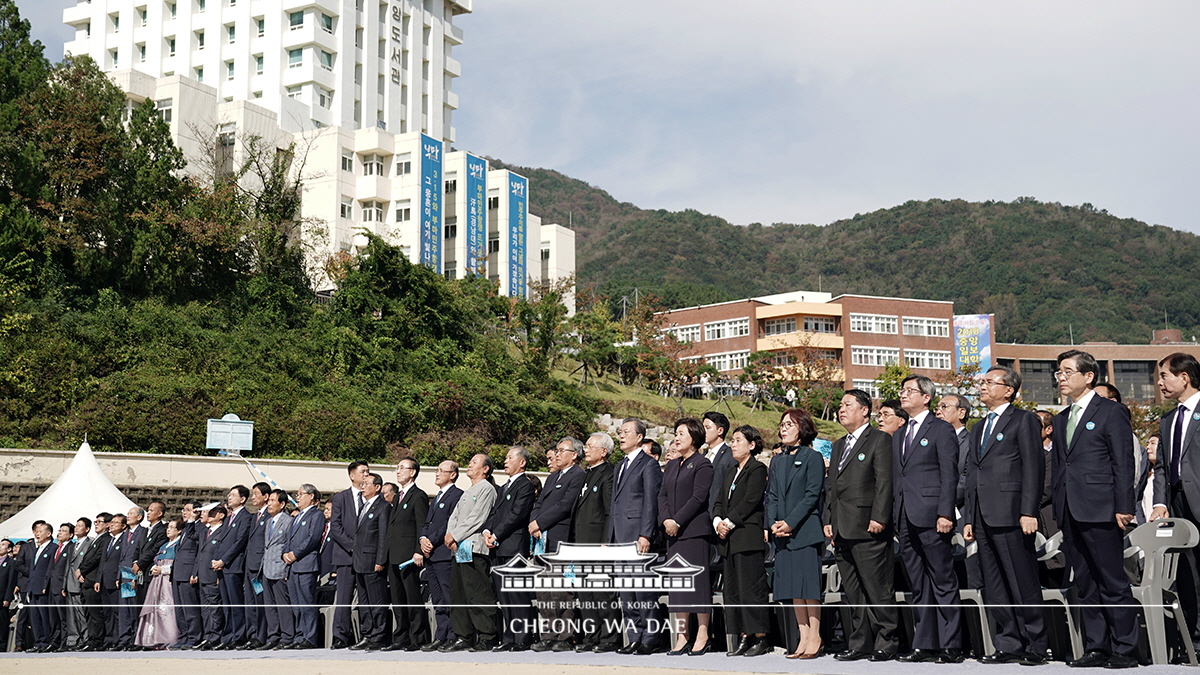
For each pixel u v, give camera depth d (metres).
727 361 79.81
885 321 78.00
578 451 11.05
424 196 62.09
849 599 8.75
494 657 9.95
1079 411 7.98
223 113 55.22
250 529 13.27
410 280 41.28
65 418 27.72
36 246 32.28
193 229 36.22
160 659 11.23
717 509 9.47
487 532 10.73
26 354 28.39
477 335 44.03
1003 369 8.44
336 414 31.56
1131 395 88.25
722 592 9.82
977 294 183.88
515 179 70.44
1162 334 94.06
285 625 12.73
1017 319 169.38
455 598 10.99
